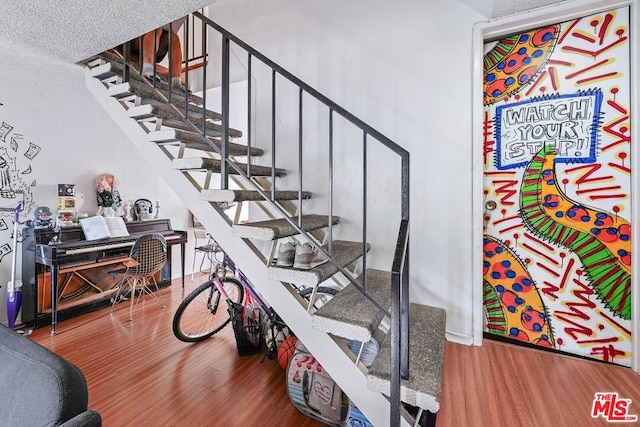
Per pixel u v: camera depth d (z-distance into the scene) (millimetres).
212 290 2461
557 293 2064
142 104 2164
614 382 1755
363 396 1378
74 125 3184
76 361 2104
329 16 2635
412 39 2318
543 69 2064
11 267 2754
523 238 2158
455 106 2195
